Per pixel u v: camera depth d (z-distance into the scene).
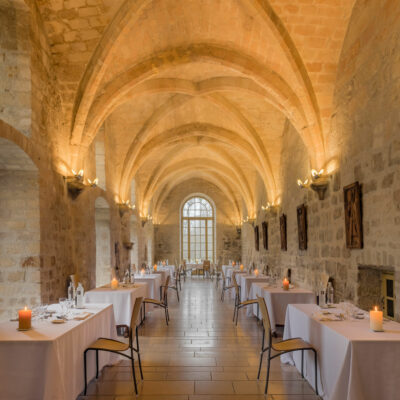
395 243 4.70
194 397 3.77
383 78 5.04
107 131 10.27
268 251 13.22
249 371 4.52
